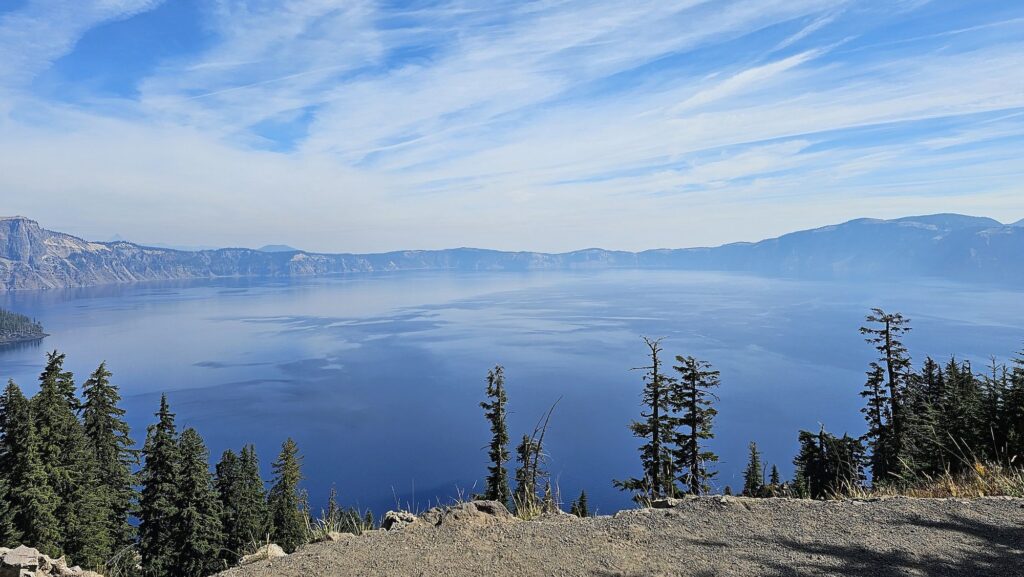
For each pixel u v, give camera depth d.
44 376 22.22
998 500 5.00
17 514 19.12
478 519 4.93
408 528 4.79
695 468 20.70
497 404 24.00
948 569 3.65
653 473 20.44
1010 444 10.78
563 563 3.91
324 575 3.86
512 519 5.05
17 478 19.23
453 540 4.45
